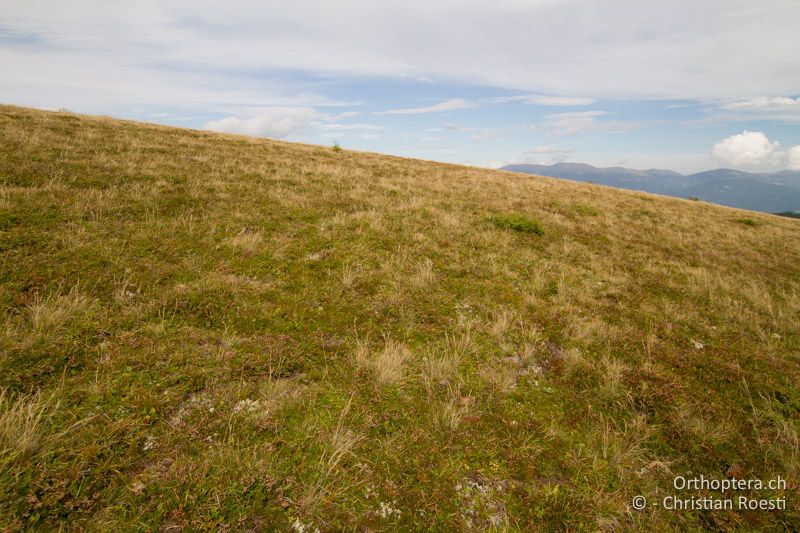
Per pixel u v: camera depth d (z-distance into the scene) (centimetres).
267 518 316
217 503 314
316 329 599
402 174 2244
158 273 670
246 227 970
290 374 496
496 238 1173
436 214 1346
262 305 631
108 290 602
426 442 415
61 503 302
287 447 381
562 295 833
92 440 351
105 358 457
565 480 397
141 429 376
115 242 753
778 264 1399
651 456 439
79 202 893
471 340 622
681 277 1090
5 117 1770
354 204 1319
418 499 353
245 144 2477
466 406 472
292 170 1772
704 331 766
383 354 533
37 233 725
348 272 792
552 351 633
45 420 362
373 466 379
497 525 342
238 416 408
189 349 500
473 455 407
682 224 1922
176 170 1389
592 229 1514
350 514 331
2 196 845
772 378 614
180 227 891
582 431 466
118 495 316
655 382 559
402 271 850
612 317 780
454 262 943
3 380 401
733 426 495
